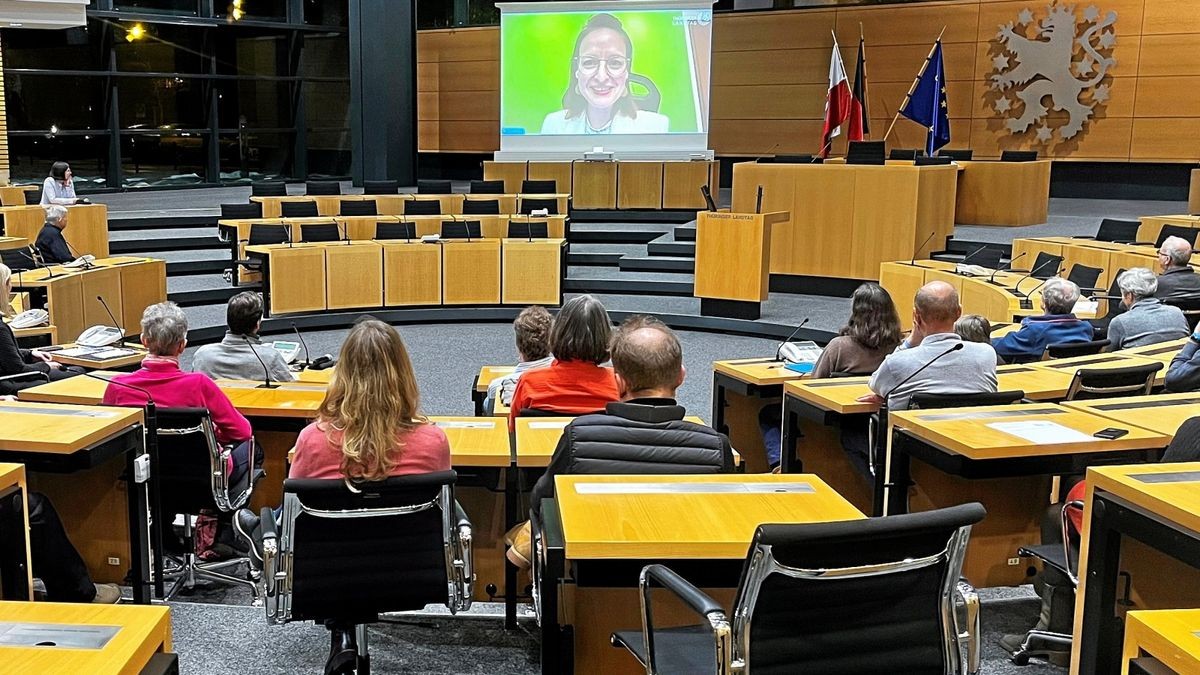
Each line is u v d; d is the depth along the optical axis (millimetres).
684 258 12273
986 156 15172
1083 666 2432
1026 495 3508
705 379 7973
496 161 15195
